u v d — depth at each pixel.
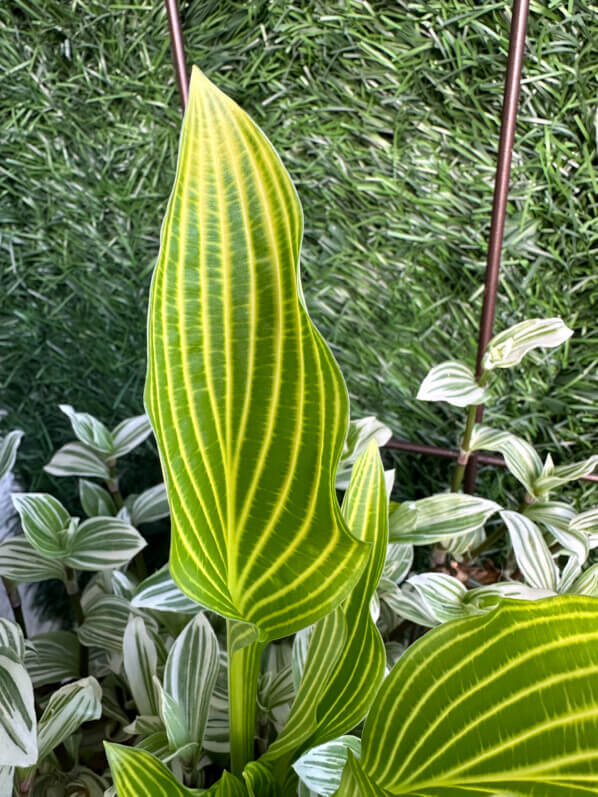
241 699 0.22
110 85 0.41
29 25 0.40
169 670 0.31
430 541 0.34
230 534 0.19
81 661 0.41
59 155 0.44
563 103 0.33
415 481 0.47
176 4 0.34
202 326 0.16
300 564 0.19
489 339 0.37
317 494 0.18
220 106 0.14
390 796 0.18
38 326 0.51
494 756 0.19
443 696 0.20
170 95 0.40
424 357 0.42
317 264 0.42
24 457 0.57
